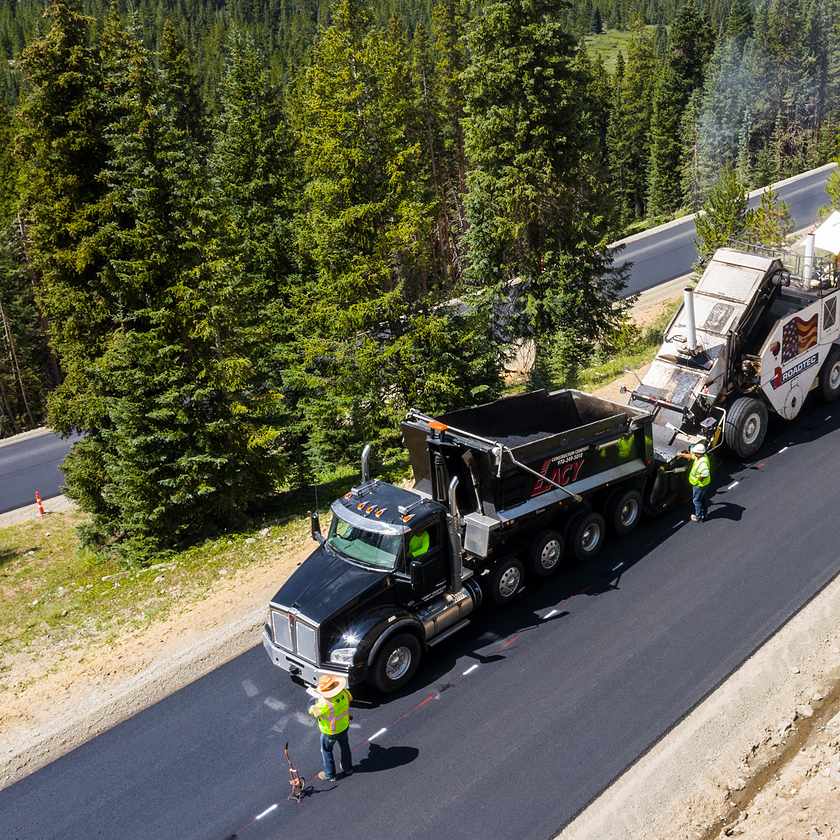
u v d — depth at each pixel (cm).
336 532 1302
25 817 1084
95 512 2459
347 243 2536
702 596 1336
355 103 2489
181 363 2194
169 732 1207
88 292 2370
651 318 3731
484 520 1301
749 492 1609
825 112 8738
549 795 1003
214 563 1842
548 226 2936
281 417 2608
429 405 2514
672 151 8412
